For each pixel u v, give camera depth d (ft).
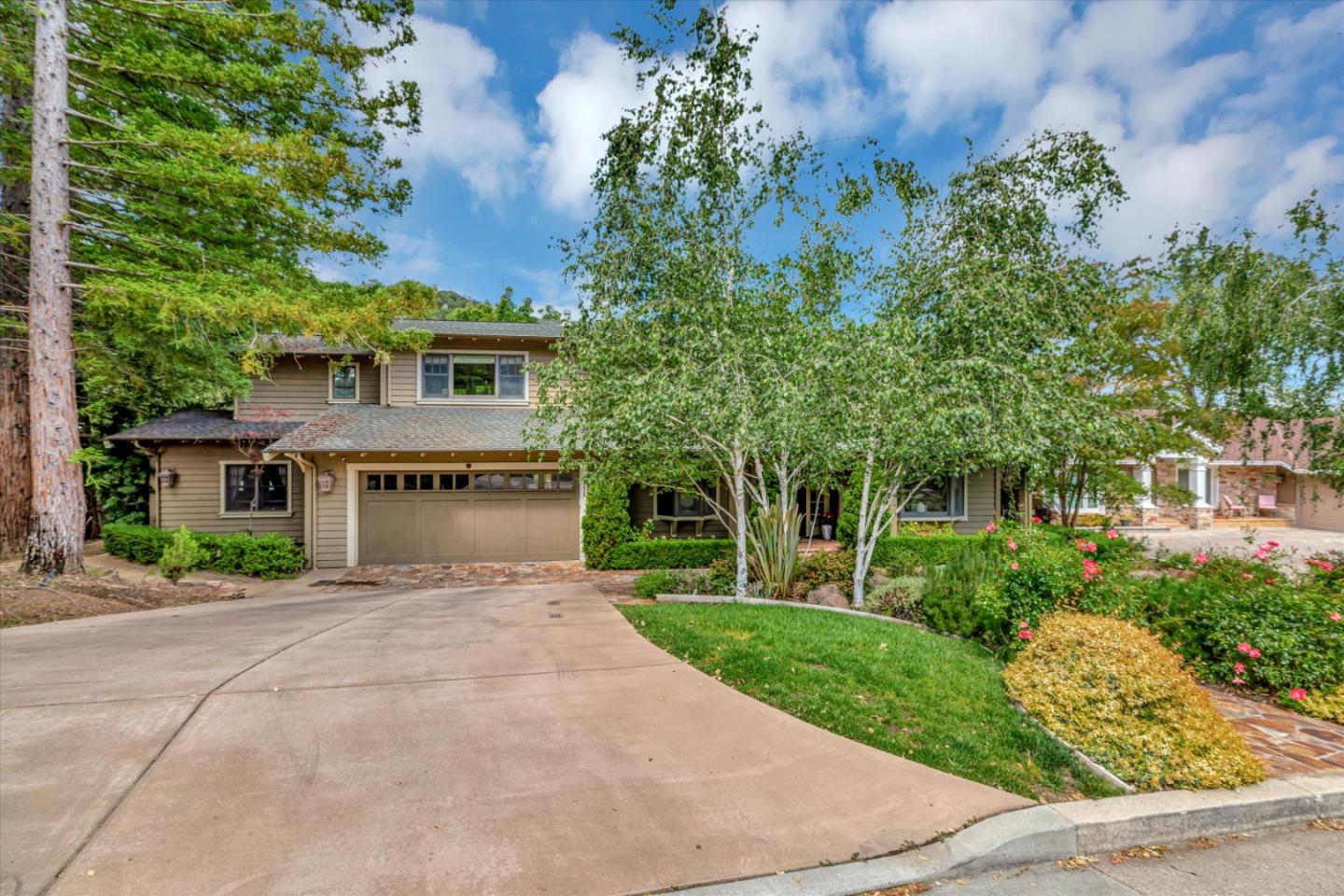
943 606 20.47
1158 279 27.30
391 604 26.45
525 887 7.33
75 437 28.53
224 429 43.24
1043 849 8.66
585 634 19.33
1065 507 41.34
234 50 31.12
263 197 28.12
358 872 7.48
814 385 22.08
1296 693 14.79
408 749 10.81
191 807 8.75
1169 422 37.14
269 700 12.92
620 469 28.30
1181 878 8.41
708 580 30.35
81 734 11.05
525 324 49.24
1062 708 12.26
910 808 9.30
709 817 8.95
